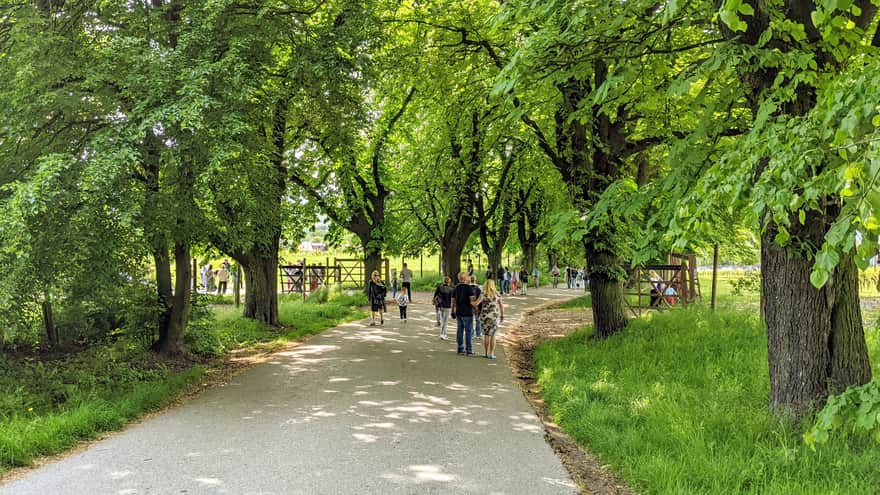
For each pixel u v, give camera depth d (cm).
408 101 2278
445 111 1617
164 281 1223
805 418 634
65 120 1003
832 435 570
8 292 802
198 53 951
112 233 916
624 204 813
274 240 1716
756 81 663
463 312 1336
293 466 594
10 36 948
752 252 1878
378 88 1463
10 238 785
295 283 3266
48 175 787
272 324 1736
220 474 571
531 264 4122
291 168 1661
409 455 629
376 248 2623
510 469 586
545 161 1695
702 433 634
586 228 857
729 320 1367
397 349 1405
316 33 1190
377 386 991
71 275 900
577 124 1357
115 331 1191
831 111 363
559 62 786
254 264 1723
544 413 838
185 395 937
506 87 746
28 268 831
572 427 731
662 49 798
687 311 1543
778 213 387
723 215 742
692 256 1959
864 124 341
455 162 1864
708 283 2872
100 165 809
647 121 1287
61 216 862
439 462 606
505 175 2406
